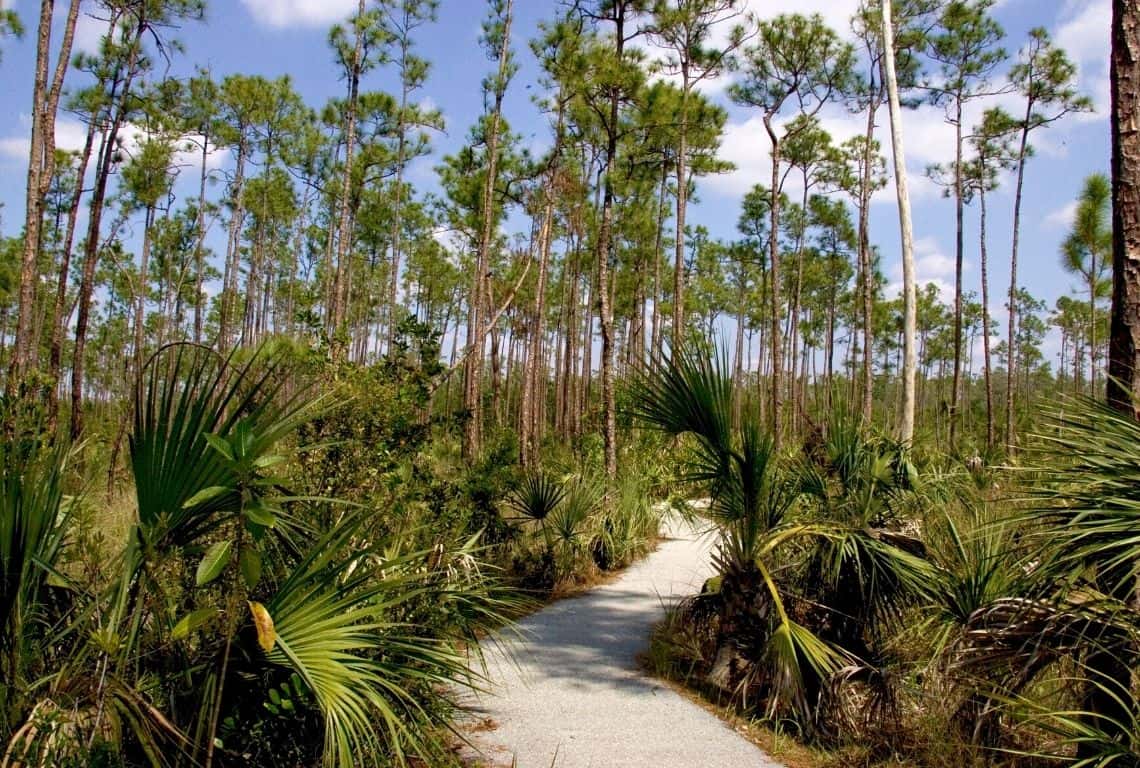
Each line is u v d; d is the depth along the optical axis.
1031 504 3.70
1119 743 3.19
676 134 17.91
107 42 13.17
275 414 3.06
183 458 2.69
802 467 5.79
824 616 5.04
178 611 3.18
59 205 20.80
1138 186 4.22
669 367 5.17
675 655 6.09
